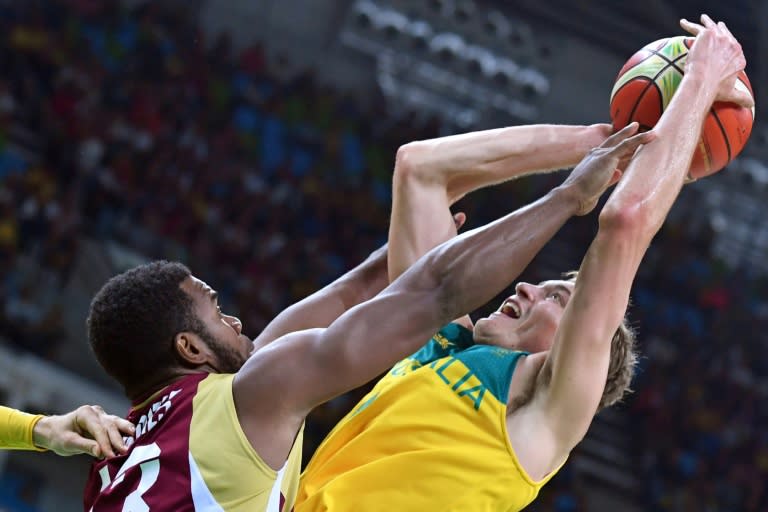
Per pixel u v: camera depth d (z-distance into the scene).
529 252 2.55
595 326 2.87
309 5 16.53
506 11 17.19
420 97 16.59
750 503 13.93
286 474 2.56
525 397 3.01
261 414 2.47
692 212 17.12
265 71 15.65
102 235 12.29
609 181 2.66
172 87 14.62
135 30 14.91
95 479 2.66
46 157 12.50
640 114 3.11
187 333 2.64
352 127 15.80
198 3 16.09
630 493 13.59
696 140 2.93
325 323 3.36
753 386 15.04
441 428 2.93
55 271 11.35
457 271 2.51
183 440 2.50
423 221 3.32
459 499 2.88
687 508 13.59
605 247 2.85
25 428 2.81
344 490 2.89
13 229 11.36
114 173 12.86
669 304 15.86
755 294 16.75
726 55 3.06
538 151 3.38
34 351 10.40
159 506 2.45
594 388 2.92
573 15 17.28
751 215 17.34
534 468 2.95
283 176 14.70
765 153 17.39
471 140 3.39
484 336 3.22
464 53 16.55
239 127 14.98
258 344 3.28
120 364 2.64
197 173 13.69
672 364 14.79
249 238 13.48
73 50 14.02
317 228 14.46
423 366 3.09
